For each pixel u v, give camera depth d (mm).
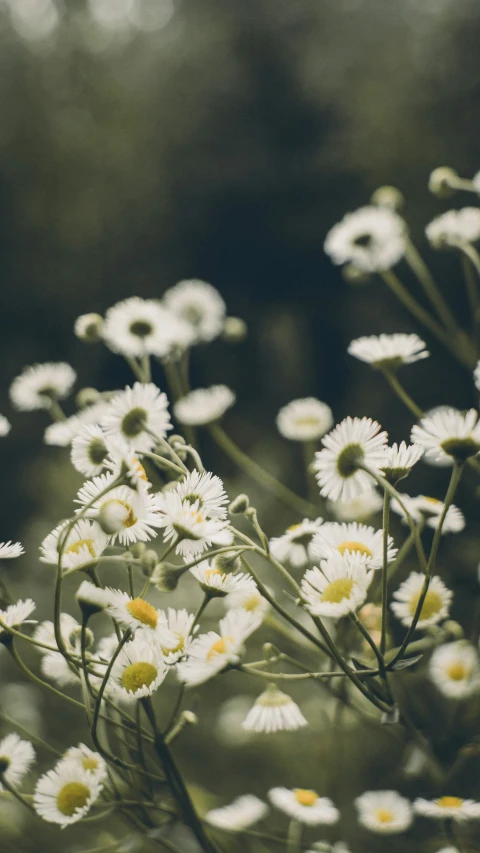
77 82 3127
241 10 3080
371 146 2441
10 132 2945
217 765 842
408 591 546
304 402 676
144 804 517
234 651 497
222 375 2547
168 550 491
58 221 2887
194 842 542
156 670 496
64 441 594
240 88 2973
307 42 2951
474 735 569
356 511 624
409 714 599
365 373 2066
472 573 689
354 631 557
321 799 555
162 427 520
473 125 2133
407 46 2531
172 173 2975
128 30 3328
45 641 538
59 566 484
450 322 677
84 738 807
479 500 830
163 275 2945
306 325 2633
